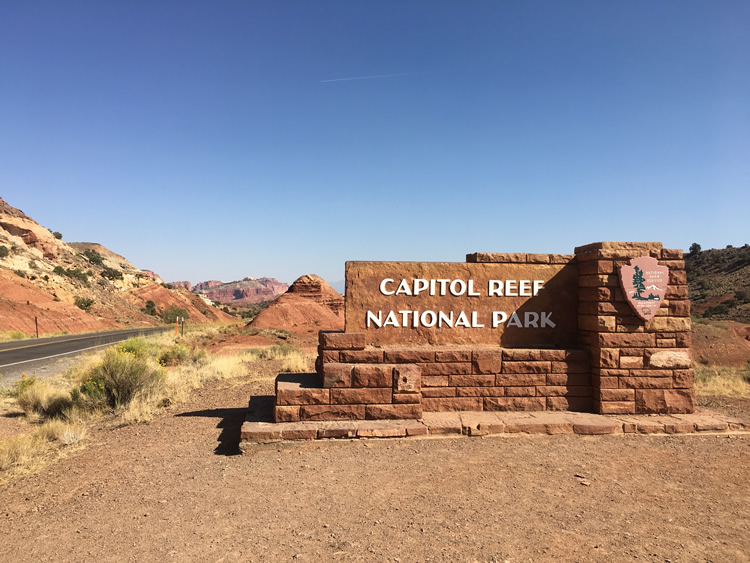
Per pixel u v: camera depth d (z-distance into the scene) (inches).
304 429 323.0
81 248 5757.9
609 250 382.0
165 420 421.1
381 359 368.2
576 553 179.9
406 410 349.7
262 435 319.3
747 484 251.8
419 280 398.6
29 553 194.1
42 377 693.3
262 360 871.7
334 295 2778.1
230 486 257.6
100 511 234.1
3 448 324.8
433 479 258.7
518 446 316.2
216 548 189.8
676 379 379.9
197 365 759.1
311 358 852.0
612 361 375.9
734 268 3257.9
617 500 229.9
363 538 193.9
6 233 3014.3
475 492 239.9
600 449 311.6
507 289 406.0
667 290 385.4
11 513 238.7
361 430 326.0
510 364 380.5
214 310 4690.0
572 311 411.2
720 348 1003.3
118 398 465.7
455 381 375.9
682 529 199.9
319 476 267.4
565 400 384.2
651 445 321.4
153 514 226.2
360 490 245.4
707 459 293.1
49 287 2588.6
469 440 328.8
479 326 402.3
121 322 2751.0
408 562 174.6
